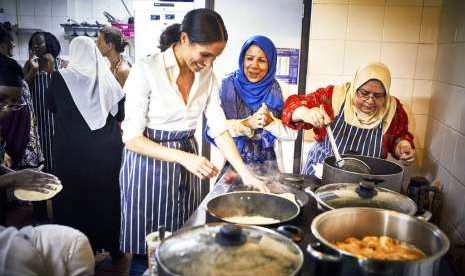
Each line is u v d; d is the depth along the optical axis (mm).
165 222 1630
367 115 1729
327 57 2223
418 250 876
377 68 1655
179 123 1573
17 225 2855
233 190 1307
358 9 2137
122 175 1671
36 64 2889
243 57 2057
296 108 1688
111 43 2793
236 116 2100
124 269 2371
